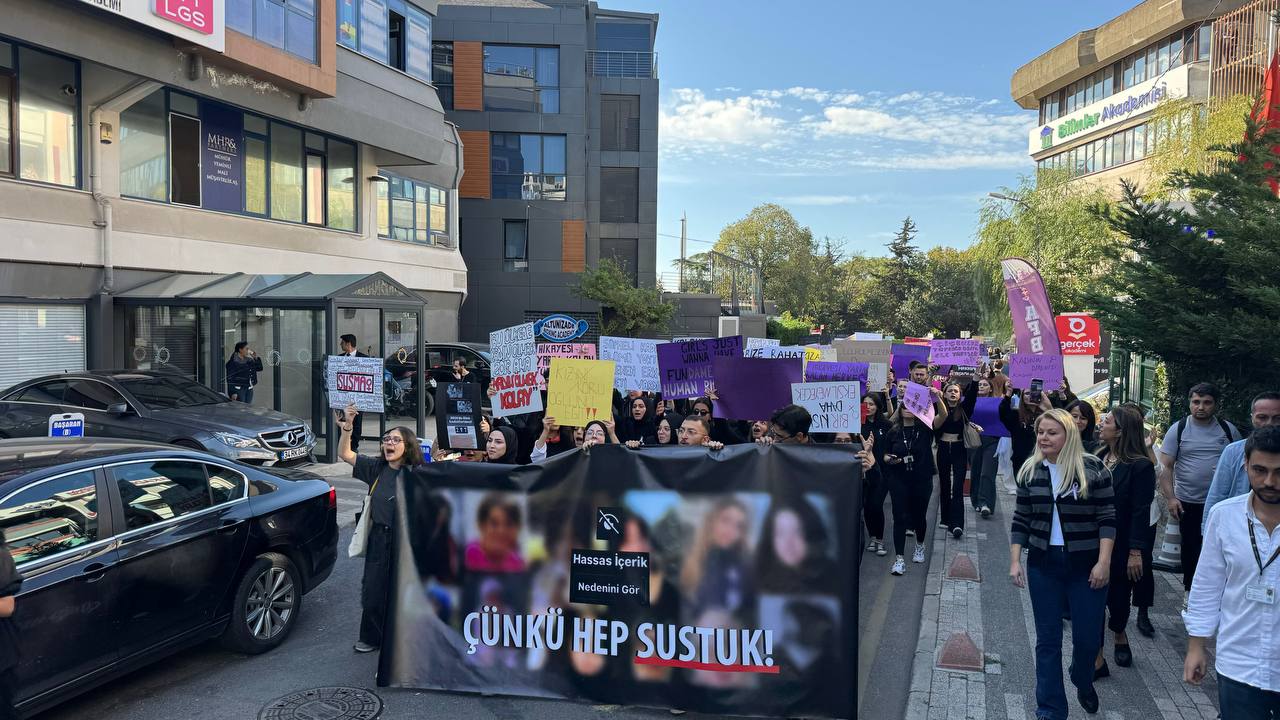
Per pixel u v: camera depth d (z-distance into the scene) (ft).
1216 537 12.23
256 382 48.37
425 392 57.16
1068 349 78.28
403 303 52.65
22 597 15.39
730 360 26.50
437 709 17.54
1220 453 20.90
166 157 54.34
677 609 17.19
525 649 17.90
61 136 48.14
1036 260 111.04
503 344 27.32
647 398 35.45
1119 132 163.43
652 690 17.24
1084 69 174.50
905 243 290.76
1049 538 16.20
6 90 45.06
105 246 49.78
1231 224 26.12
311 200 67.62
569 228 112.57
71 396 38.45
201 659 20.39
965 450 32.19
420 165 78.95
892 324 272.72
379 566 20.17
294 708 17.57
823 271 264.93
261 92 58.18
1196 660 12.47
